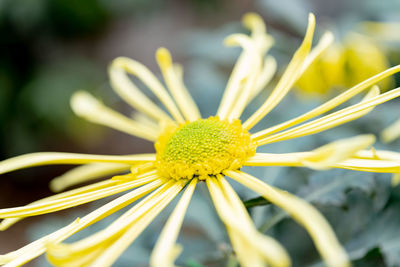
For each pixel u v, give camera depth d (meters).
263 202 0.12
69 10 0.40
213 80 0.20
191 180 0.13
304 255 0.16
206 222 0.17
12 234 0.38
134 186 0.13
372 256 0.15
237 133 0.14
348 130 0.18
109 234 0.11
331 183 0.15
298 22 0.22
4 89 0.40
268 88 0.21
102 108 0.16
